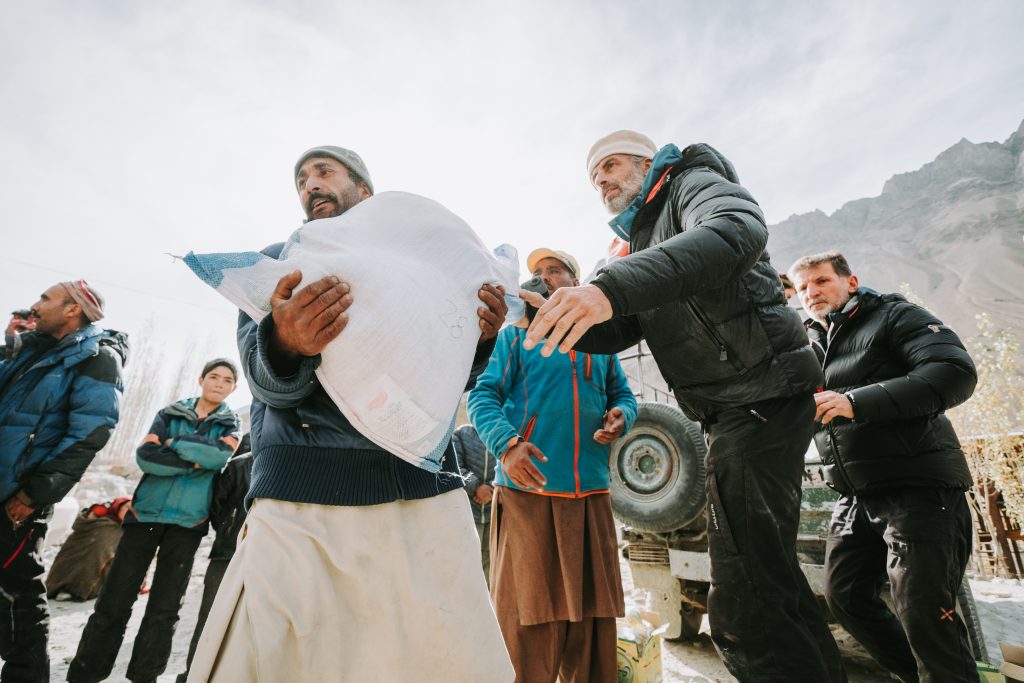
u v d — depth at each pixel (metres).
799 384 1.63
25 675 2.25
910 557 1.95
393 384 0.90
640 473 3.48
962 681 1.81
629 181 2.18
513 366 2.29
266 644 0.85
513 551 1.95
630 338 2.05
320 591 0.94
